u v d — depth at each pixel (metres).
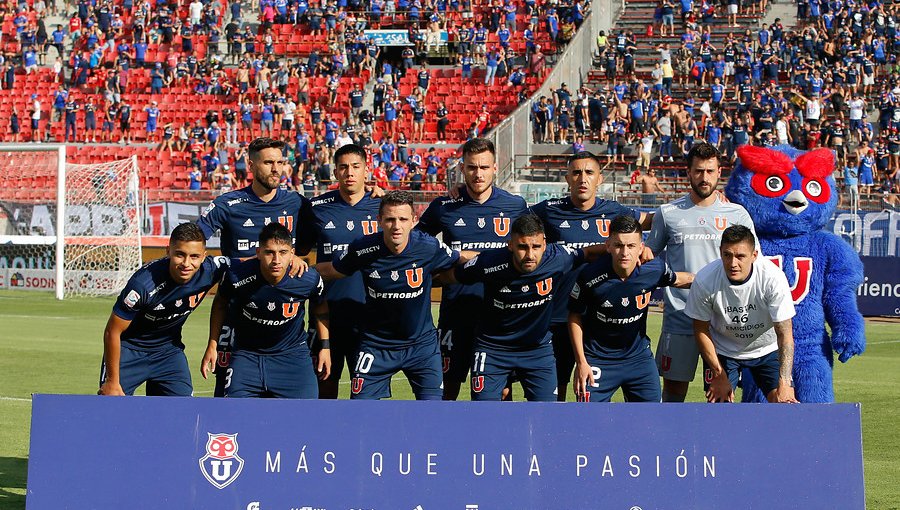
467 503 5.48
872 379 12.16
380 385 7.51
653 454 5.51
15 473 7.45
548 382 7.50
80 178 23.45
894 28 31.02
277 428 5.50
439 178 28.02
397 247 7.05
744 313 7.30
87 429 5.52
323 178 28.08
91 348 14.18
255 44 34.50
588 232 8.10
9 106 33.94
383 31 33.69
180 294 6.89
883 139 27.73
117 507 5.49
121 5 36.06
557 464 5.50
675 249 8.22
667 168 27.00
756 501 5.51
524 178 27.12
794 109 28.12
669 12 32.59
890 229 20.28
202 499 5.48
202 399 5.51
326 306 7.57
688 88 30.36
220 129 31.20
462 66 32.53
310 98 32.59
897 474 7.66
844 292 8.27
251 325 7.09
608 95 29.02
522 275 7.11
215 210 7.90
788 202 8.27
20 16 35.88
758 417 5.53
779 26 31.09
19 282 23.81
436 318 18.22
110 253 23.31
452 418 5.51
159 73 33.28
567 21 32.78
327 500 5.48
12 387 11.03
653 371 7.62
